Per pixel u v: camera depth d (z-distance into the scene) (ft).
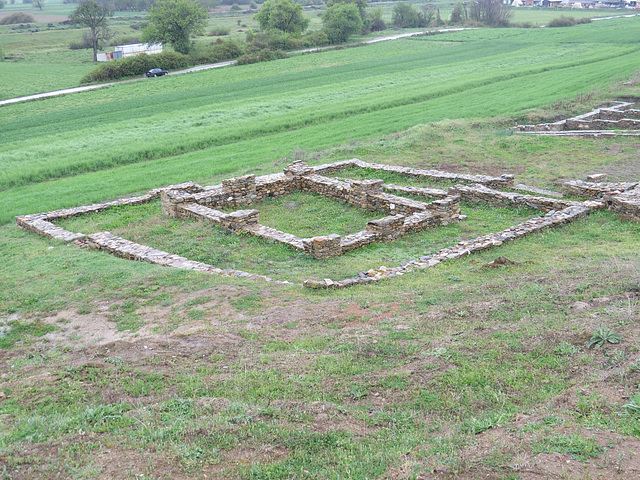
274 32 339.36
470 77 197.16
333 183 82.23
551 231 61.31
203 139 129.18
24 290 50.52
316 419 25.18
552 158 100.32
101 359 34.19
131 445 23.07
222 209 78.43
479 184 80.89
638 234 58.70
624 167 91.97
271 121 144.56
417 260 54.65
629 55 220.84
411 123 134.72
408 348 32.22
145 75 255.70
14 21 530.27
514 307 36.60
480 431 23.12
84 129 148.97
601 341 29.30
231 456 22.29
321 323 38.63
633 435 21.02
